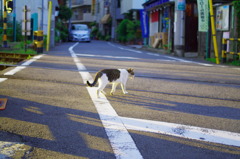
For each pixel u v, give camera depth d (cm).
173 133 387
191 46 2003
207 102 568
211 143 360
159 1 2192
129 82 735
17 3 2019
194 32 1991
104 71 570
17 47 1619
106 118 439
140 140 359
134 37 3172
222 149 343
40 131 379
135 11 3316
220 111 507
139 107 511
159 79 796
